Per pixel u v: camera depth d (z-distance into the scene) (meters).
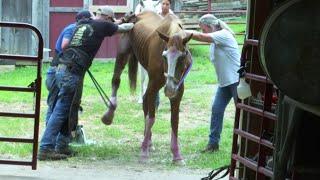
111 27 8.28
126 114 12.20
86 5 19.72
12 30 19.34
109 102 10.23
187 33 7.78
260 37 3.22
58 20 19.77
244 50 5.06
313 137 3.43
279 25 3.09
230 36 8.62
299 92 3.10
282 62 3.11
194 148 9.41
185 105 13.52
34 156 7.12
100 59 19.95
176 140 8.26
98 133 10.38
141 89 13.18
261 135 4.78
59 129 8.20
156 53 8.05
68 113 8.16
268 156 4.83
